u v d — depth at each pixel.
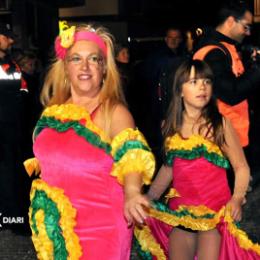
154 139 7.40
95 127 2.90
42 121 3.02
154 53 7.61
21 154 5.76
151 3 19.44
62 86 3.20
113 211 2.90
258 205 7.00
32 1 12.30
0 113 5.64
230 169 3.91
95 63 2.97
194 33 4.98
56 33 13.63
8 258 5.37
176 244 3.61
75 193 2.92
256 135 9.81
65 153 2.90
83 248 2.91
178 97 3.63
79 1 13.71
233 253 3.51
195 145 3.55
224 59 4.34
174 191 3.60
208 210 3.51
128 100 7.63
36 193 3.02
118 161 2.78
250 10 4.59
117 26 19.38
